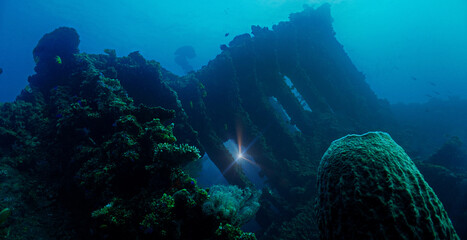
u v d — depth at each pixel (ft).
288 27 55.01
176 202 17.72
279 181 40.93
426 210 5.61
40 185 22.47
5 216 13.51
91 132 25.09
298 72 55.36
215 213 18.17
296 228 31.45
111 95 27.50
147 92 35.29
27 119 28.91
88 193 19.48
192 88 39.60
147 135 22.30
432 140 67.21
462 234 29.45
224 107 43.73
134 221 17.26
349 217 5.93
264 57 50.34
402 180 5.98
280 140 45.16
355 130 52.95
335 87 60.44
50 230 19.24
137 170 20.51
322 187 7.32
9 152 24.80
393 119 64.54
